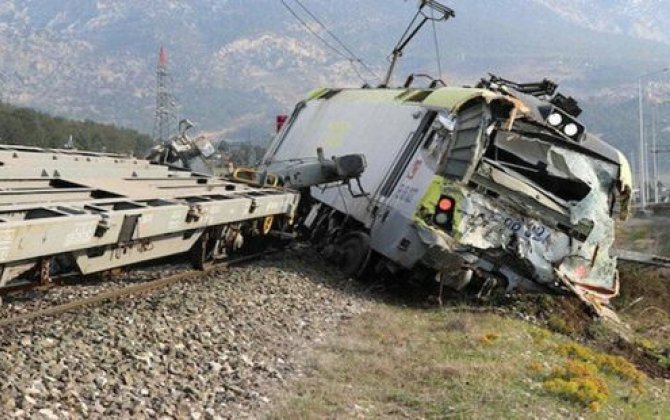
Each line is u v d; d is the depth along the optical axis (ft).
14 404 20.29
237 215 43.50
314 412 24.40
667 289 65.87
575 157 48.42
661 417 32.14
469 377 30.55
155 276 42.04
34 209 27.37
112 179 42.16
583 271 48.75
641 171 220.84
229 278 43.45
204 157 75.97
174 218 34.63
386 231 49.85
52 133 240.94
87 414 21.02
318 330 36.17
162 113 342.44
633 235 134.82
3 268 25.73
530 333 42.52
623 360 39.83
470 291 49.83
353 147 60.29
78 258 29.99
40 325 28.32
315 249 59.77
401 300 49.47
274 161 74.69
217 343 30.50
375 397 27.12
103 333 28.40
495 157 47.47
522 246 46.96
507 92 48.73
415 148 50.93
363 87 70.74
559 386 31.35
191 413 22.74
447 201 46.55
